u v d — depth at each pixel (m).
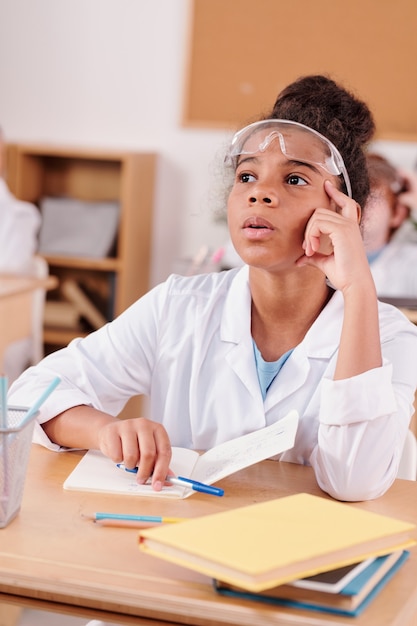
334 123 1.52
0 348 3.85
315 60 4.66
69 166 4.99
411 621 1.06
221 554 0.98
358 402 1.35
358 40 4.61
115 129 4.93
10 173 4.77
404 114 4.61
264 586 0.94
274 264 1.45
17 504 1.21
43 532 1.17
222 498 1.32
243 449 1.43
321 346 1.52
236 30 4.71
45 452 1.51
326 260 1.46
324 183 1.47
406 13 4.55
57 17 4.90
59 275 5.03
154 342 1.66
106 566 1.07
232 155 1.49
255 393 1.54
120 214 4.68
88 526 1.19
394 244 4.35
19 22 4.94
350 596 0.97
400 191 4.38
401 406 1.45
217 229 4.87
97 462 1.44
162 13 4.80
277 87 4.71
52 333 4.80
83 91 4.93
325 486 1.37
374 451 1.35
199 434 1.59
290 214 1.44
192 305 1.65
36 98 4.98
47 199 4.77
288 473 1.46
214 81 4.76
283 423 1.45
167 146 4.89
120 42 4.86
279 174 1.45
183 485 1.33
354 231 1.43
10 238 4.23
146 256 4.91
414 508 1.34
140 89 4.88
